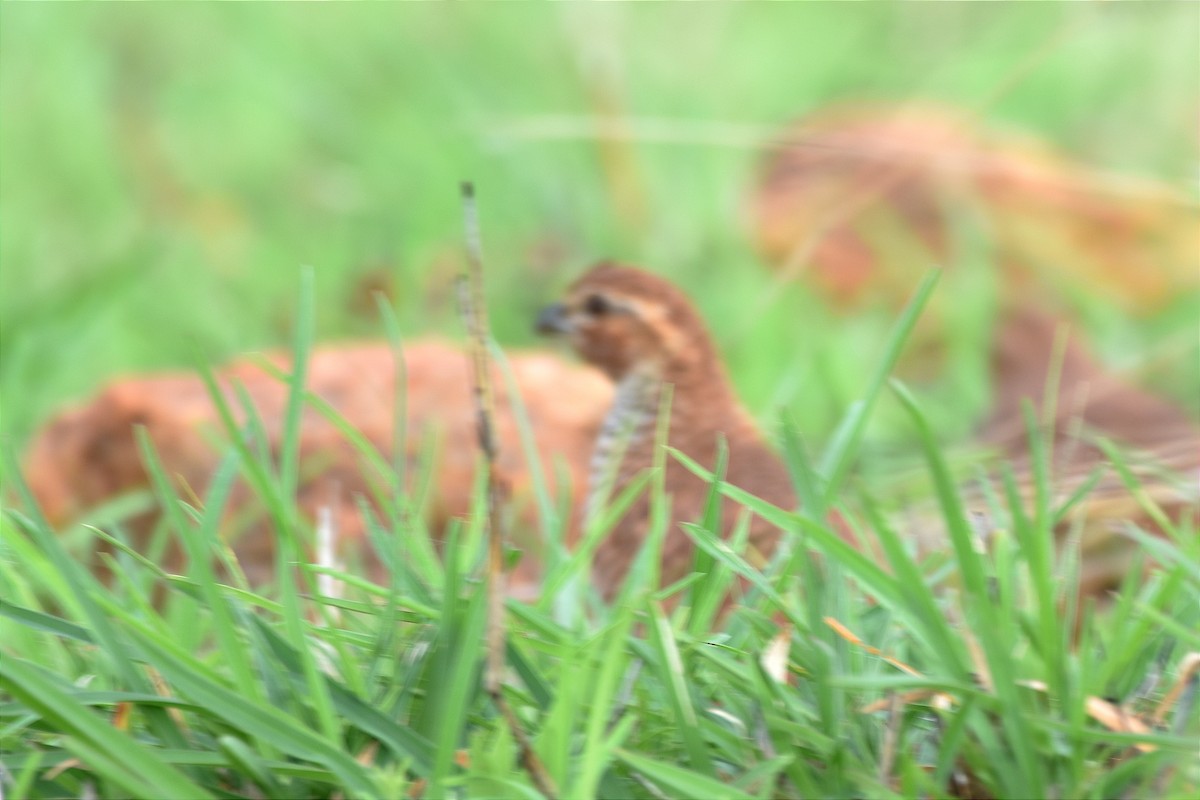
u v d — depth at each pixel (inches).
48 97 677.9
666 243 596.7
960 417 482.6
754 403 500.4
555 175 634.2
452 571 192.5
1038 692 191.5
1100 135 678.5
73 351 505.4
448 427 391.5
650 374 354.9
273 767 177.0
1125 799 184.7
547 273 601.9
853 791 186.4
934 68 733.9
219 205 643.5
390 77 714.8
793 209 570.9
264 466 227.9
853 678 180.2
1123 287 548.4
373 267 607.8
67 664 218.7
